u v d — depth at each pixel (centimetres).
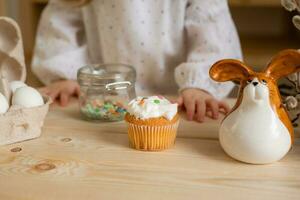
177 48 100
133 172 56
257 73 59
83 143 65
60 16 102
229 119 59
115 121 73
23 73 73
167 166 58
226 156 60
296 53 57
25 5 163
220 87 88
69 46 102
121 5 97
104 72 76
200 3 93
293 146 62
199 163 58
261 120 57
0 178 56
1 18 68
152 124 61
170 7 97
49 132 69
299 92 64
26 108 64
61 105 83
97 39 105
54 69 97
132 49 100
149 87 104
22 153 62
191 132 68
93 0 100
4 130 64
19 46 71
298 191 52
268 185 53
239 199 51
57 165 58
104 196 52
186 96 81
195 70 86
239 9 174
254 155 57
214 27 92
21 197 52
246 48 151
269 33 175
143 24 98
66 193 52
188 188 53
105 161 59
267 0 140
